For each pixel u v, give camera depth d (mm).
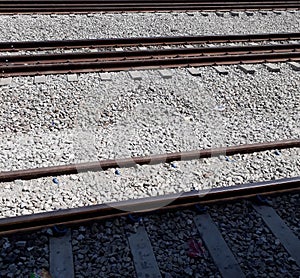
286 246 3871
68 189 4367
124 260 3615
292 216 4227
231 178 4680
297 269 3660
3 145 5008
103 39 7930
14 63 6980
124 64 7090
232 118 5949
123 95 6281
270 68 7465
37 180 4457
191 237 3904
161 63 7254
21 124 5473
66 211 3918
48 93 6211
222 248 3799
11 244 3674
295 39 9062
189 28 9289
